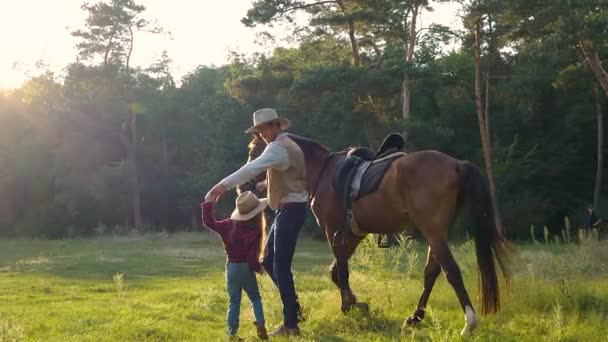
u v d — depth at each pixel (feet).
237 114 155.74
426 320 26.03
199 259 83.87
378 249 32.68
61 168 179.32
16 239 161.48
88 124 180.86
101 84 178.40
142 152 188.44
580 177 140.46
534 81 117.50
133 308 36.14
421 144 122.52
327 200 26.89
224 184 23.66
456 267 23.29
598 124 128.26
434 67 107.65
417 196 23.73
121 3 171.32
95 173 176.24
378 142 108.17
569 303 27.99
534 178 137.08
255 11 104.47
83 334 27.94
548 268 36.42
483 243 23.18
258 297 24.56
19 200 180.34
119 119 181.88
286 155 24.35
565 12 88.69
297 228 24.86
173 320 31.42
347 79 98.58
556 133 136.36
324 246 112.98
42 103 185.68
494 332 23.13
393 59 102.94
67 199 171.22
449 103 137.90
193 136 191.62
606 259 41.65
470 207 23.38
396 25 108.99
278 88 108.06
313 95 102.27
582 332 23.13
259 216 24.50
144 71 200.75
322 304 30.83
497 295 23.11
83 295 45.96
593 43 89.66
